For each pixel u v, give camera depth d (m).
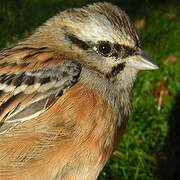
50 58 0.20
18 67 0.20
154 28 0.38
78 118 0.20
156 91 0.32
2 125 0.20
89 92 0.20
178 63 0.35
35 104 0.20
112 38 0.20
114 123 0.21
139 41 0.21
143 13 0.39
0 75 0.20
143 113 0.30
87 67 0.21
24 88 0.20
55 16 0.22
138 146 0.29
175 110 0.32
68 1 0.35
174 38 0.38
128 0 0.38
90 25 0.20
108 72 0.21
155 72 0.33
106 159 0.21
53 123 0.20
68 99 0.20
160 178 0.28
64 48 0.21
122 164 0.28
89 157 0.20
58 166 0.20
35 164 0.20
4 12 0.35
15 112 0.20
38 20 0.34
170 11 0.42
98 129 0.20
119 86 0.21
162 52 0.36
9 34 0.34
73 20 0.21
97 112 0.20
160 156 0.29
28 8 0.36
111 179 0.27
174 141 0.30
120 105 0.21
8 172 0.20
